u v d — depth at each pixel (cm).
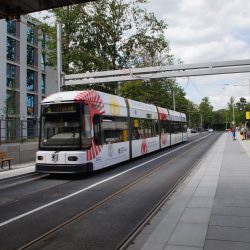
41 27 4288
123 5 4316
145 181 1587
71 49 4262
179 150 3403
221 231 779
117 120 2133
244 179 1505
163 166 2136
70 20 4222
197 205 1038
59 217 982
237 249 666
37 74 5569
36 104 5544
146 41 4384
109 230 855
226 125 15738
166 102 5600
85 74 2823
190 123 12381
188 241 716
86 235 817
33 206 1123
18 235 823
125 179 1655
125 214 1006
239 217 895
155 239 735
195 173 1744
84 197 1254
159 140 3189
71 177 1762
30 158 2489
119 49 4412
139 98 4438
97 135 1834
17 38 5097
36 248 733
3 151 2203
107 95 2030
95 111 1830
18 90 5078
